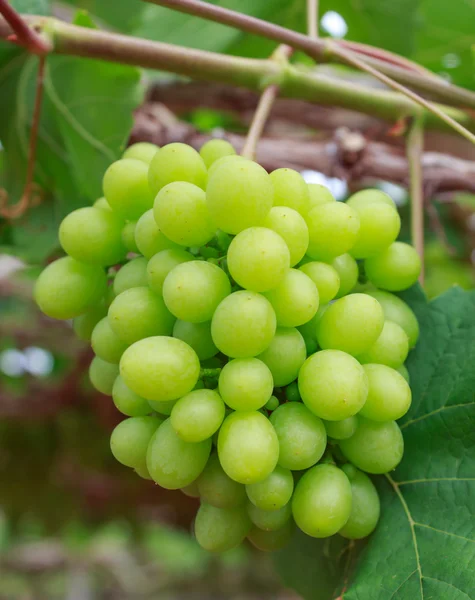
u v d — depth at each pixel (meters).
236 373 0.40
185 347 0.41
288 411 0.41
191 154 0.43
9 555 1.91
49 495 0.99
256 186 0.40
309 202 0.43
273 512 0.42
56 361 0.96
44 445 0.95
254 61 0.50
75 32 0.49
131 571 2.17
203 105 0.71
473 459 0.43
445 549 0.42
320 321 0.42
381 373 0.42
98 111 0.52
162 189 0.42
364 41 0.67
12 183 0.56
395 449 0.42
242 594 2.20
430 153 0.67
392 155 0.62
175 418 0.40
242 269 0.40
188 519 1.07
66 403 0.91
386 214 0.44
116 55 0.49
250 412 0.40
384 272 0.45
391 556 0.43
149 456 0.41
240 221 0.41
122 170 0.44
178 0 0.46
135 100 0.52
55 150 0.55
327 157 0.61
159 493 1.00
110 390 0.45
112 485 0.98
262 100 0.50
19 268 0.74
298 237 0.41
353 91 0.52
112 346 0.43
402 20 0.64
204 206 0.42
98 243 0.44
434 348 0.45
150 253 0.43
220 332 0.40
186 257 0.42
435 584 0.42
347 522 0.43
